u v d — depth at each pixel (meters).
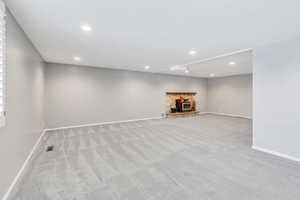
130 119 6.42
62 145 3.41
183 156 2.83
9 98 1.82
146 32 2.45
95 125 5.52
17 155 2.08
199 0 1.59
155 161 2.62
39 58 3.69
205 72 6.90
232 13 1.86
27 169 2.33
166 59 4.37
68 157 2.77
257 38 2.69
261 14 1.87
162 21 2.08
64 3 1.66
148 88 6.92
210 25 2.20
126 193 1.78
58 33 2.47
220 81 8.57
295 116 2.61
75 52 3.60
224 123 6.00
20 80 2.23
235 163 2.54
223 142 3.65
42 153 2.95
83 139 3.86
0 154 1.58
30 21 2.07
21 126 2.26
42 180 2.04
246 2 1.62
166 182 2.00
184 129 4.97
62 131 4.62
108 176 2.14
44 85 4.50
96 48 3.29
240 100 7.63
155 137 4.05
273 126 2.89
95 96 5.56
